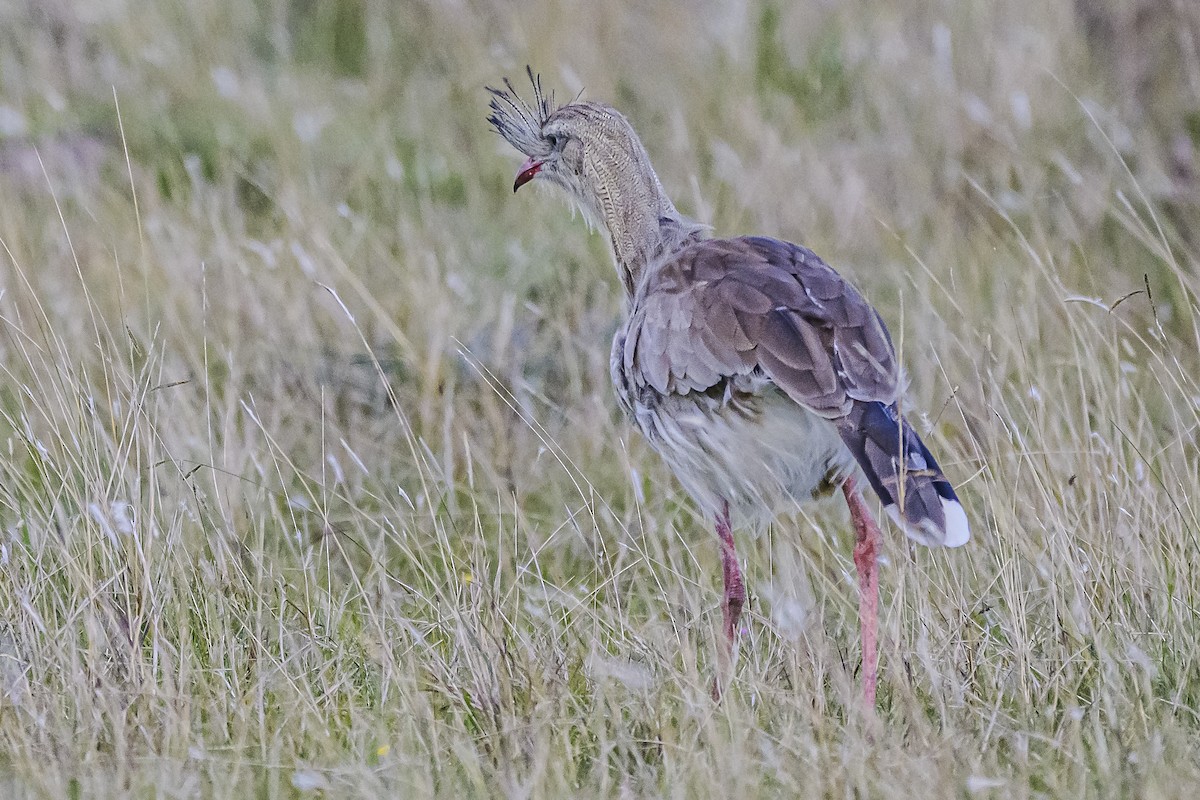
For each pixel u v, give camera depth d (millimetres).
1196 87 14172
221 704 7711
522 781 7129
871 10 16234
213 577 8719
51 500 9281
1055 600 8117
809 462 8453
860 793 6746
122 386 10547
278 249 12734
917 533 7672
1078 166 13875
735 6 16516
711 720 7188
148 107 15844
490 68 16281
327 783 6988
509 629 8336
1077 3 15133
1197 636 7879
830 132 15227
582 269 12906
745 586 9477
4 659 8086
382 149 15211
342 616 8852
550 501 10578
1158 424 10539
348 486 10688
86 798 6957
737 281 8500
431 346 11406
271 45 17344
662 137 15320
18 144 15000
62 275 12727
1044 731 7445
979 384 9906
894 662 7695
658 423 8812
